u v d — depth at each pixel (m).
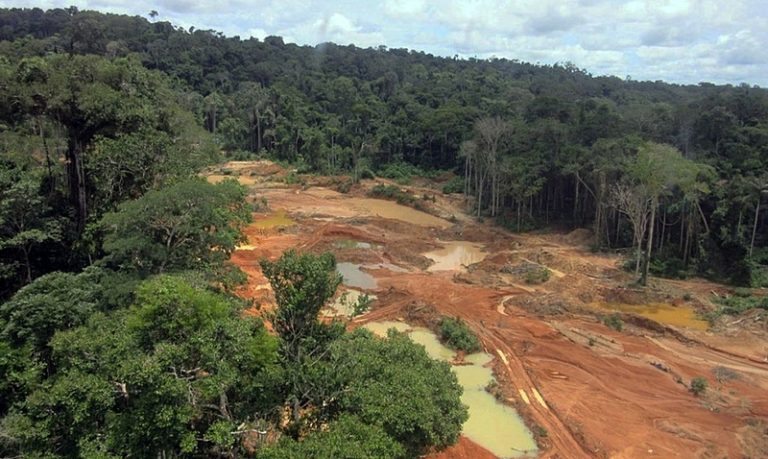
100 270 25.19
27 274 31.25
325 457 12.98
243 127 118.88
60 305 20.48
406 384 16.17
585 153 58.47
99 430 16.08
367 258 51.16
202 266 26.72
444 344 33.28
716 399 26.86
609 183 53.78
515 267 47.88
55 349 17.17
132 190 34.62
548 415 25.36
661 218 51.38
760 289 43.06
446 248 57.50
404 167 100.50
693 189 45.84
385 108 117.19
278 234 58.22
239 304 23.64
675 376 29.12
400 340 19.50
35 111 33.56
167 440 14.37
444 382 17.84
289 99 118.50
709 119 58.91
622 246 54.50
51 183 37.91
